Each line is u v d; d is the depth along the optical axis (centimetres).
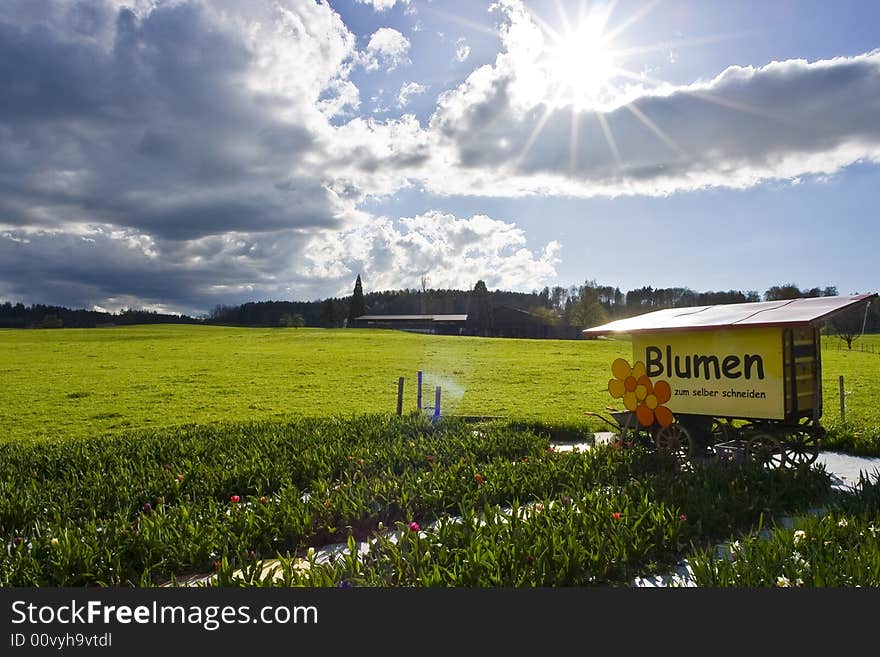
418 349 6197
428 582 609
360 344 6938
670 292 13925
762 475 1027
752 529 831
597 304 10019
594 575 666
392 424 1689
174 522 808
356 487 994
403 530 792
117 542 754
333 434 1536
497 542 703
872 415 2045
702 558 645
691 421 1261
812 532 713
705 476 1007
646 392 1294
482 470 1109
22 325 15750
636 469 1146
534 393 3023
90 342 7344
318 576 623
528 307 15662
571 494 953
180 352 5866
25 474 1174
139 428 2078
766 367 1102
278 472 1141
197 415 2391
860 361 4669
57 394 3008
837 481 1123
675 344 1239
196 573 744
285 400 2833
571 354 5600
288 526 831
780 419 1084
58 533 763
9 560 696
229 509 907
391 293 18012
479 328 10769
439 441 1390
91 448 1413
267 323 18050
